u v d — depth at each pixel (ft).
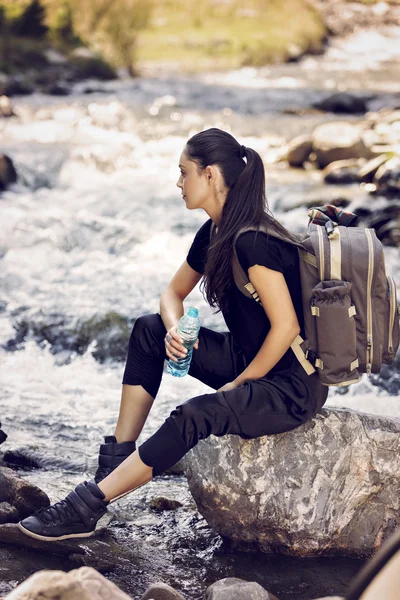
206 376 11.69
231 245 10.36
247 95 62.54
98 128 46.52
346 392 18.60
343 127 40.57
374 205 31.71
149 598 9.15
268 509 11.02
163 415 16.25
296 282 10.52
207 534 11.67
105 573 10.39
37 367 19.06
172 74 74.84
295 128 48.44
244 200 10.36
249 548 11.27
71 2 76.38
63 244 27.73
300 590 10.28
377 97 58.29
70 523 10.65
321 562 11.02
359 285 10.30
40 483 12.62
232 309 10.87
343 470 11.09
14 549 10.70
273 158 40.83
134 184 36.17
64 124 47.01
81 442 14.75
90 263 26.30
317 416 11.24
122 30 75.51
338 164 37.47
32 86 59.11
